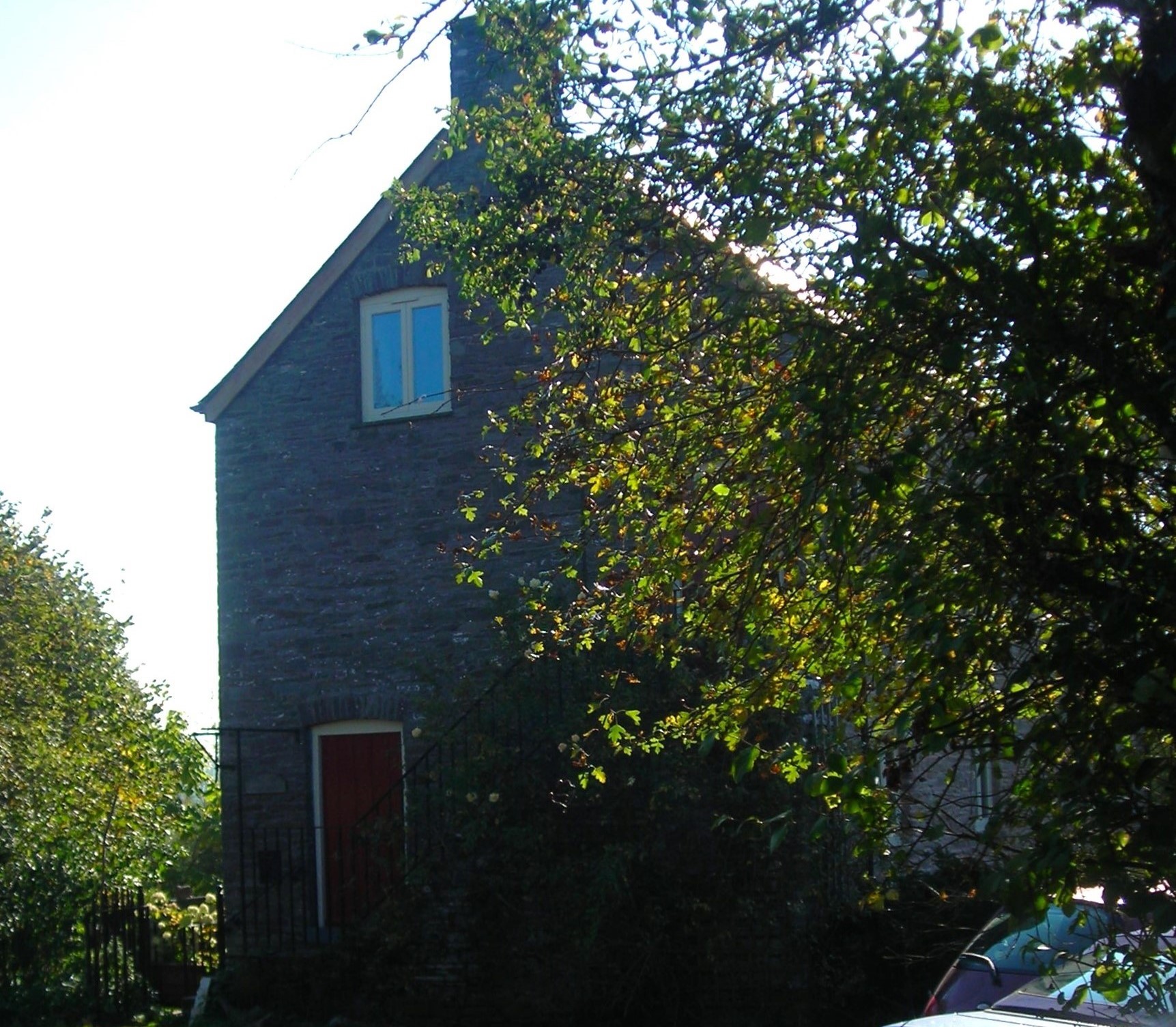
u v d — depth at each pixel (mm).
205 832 21625
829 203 5523
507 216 7031
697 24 5934
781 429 5332
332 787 14383
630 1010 11555
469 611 13836
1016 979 6727
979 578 4457
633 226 6234
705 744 5797
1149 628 4215
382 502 14406
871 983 11094
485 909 11938
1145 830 3775
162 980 14305
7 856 14180
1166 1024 4703
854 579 5148
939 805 4629
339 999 12734
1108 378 4539
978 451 4512
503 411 13625
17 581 16641
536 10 6344
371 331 14773
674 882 11281
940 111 5281
